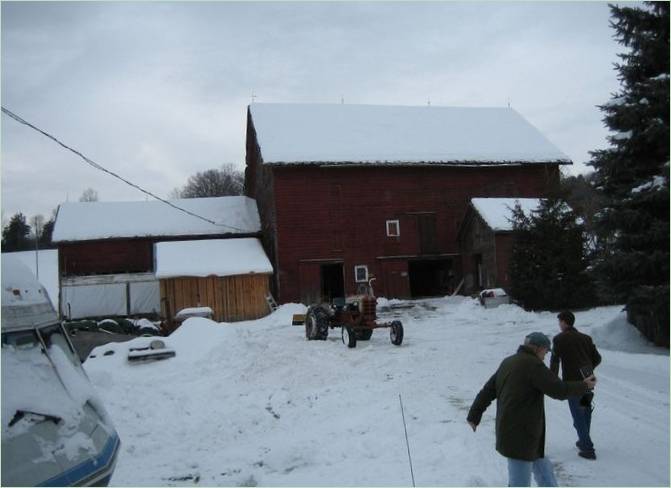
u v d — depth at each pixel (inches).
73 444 187.0
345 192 1387.8
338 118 1588.3
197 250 1306.6
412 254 1409.9
